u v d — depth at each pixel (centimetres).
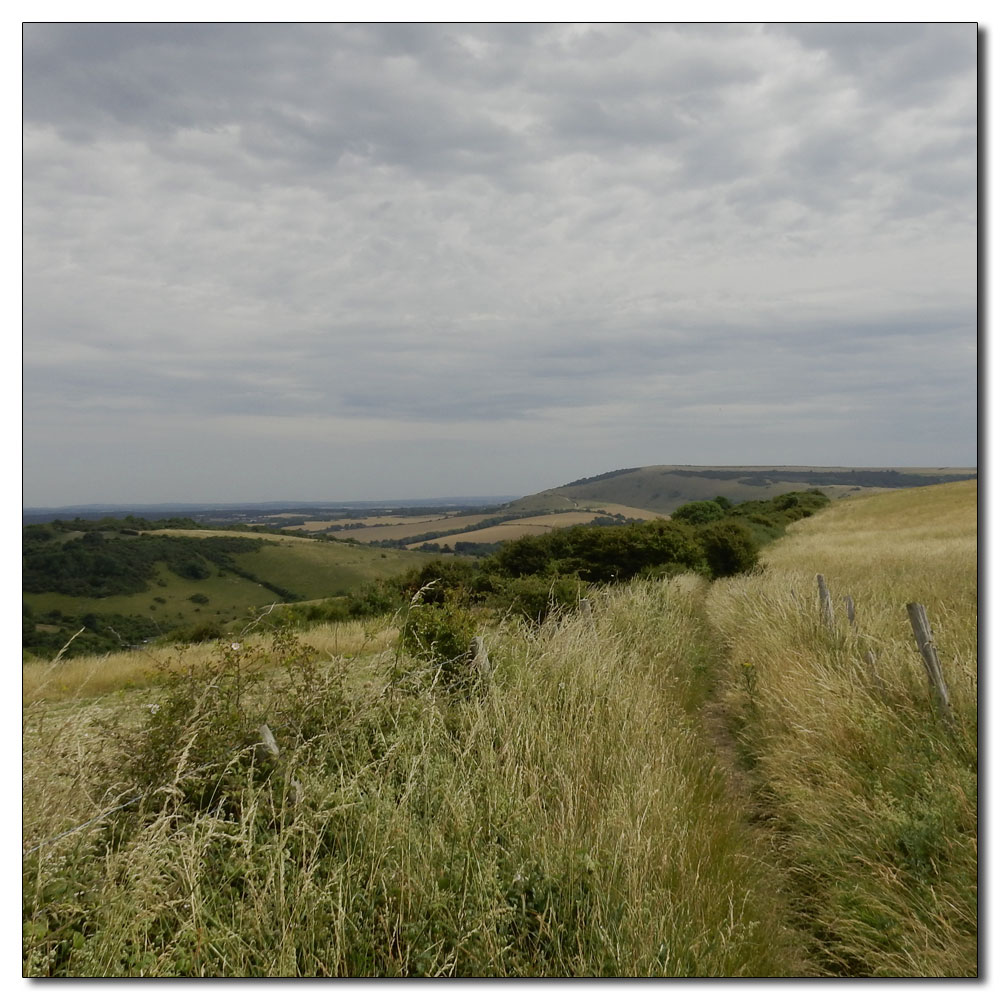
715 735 772
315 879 362
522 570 2159
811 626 880
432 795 446
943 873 399
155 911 325
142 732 445
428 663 618
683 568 2223
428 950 324
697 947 354
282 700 513
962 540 2539
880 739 538
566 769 502
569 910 362
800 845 486
